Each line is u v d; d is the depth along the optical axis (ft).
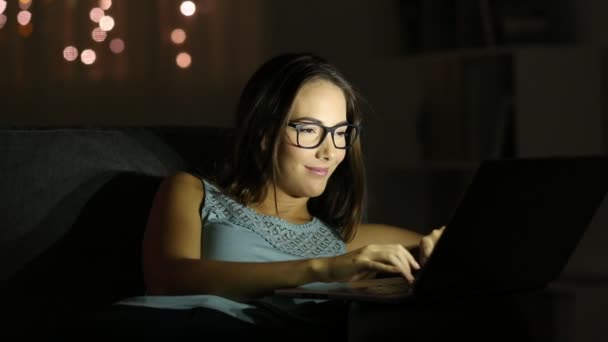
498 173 3.64
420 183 11.48
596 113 9.65
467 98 10.05
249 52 11.95
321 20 12.28
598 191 4.34
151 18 11.60
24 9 11.03
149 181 5.21
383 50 12.26
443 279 3.75
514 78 9.39
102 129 5.17
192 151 5.46
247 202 5.18
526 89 9.40
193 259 4.58
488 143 9.78
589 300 8.74
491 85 9.78
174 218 4.87
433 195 11.49
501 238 3.92
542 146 9.46
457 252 3.71
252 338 4.26
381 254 4.22
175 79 11.70
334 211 5.59
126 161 5.17
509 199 3.81
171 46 11.67
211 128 5.65
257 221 5.11
